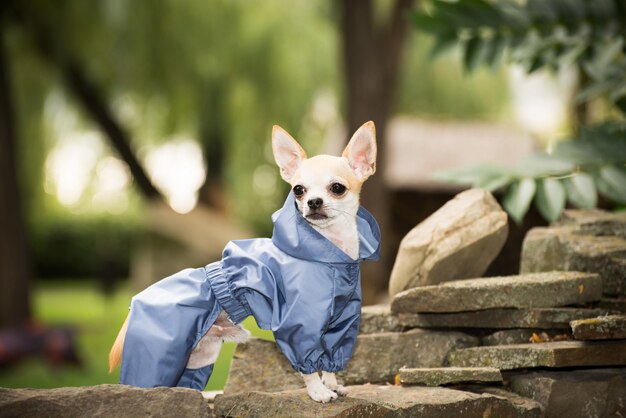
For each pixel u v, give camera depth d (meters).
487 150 10.77
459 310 3.87
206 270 3.42
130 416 3.01
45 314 13.82
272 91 12.88
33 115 11.81
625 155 4.71
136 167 12.66
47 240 22.75
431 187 10.04
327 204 3.22
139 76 11.35
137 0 10.75
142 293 3.36
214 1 11.80
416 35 12.59
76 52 10.70
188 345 3.26
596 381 3.62
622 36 5.40
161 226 14.51
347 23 8.31
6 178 9.88
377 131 8.34
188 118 12.88
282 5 13.14
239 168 15.65
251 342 3.98
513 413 3.49
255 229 17.47
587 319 3.64
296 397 3.19
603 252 4.11
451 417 3.35
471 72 5.70
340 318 3.25
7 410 2.85
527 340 3.94
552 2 5.46
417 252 4.15
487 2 5.44
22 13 10.00
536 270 4.45
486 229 4.16
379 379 3.96
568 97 10.04
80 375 8.63
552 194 4.47
